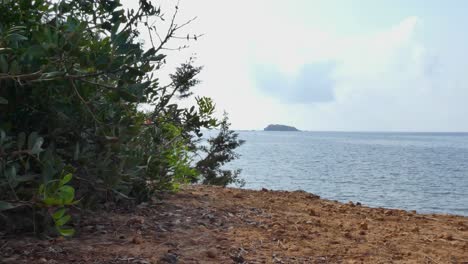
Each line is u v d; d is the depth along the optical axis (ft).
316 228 16.52
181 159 20.56
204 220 15.80
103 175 13.91
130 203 16.99
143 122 17.10
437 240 16.28
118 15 13.61
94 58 11.25
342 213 20.66
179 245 12.65
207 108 18.48
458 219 21.53
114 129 14.62
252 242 13.60
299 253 12.95
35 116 13.56
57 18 12.70
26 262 10.41
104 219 14.57
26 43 12.14
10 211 12.81
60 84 12.51
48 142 13.91
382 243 15.10
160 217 15.60
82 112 13.50
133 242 12.50
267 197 23.03
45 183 10.36
